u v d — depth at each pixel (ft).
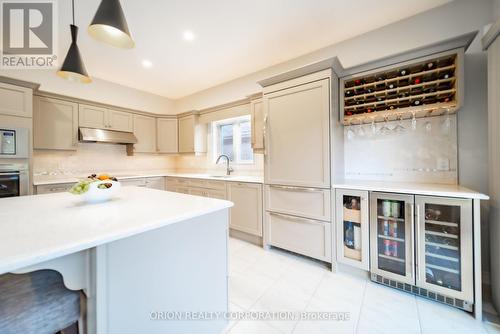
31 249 2.12
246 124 11.91
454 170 6.24
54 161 10.25
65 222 3.03
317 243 6.85
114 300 2.73
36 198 5.04
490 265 5.03
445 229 5.06
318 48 8.58
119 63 9.78
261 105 8.96
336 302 5.16
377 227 5.87
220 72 10.82
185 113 13.16
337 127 7.04
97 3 6.05
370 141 7.57
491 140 4.67
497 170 4.46
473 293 4.60
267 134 7.91
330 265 6.95
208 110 12.31
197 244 3.83
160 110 14.49
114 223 2.97
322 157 6.66
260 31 7.43
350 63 7.92
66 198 5.04
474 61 5.91
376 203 5.82
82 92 10.98
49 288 2.83
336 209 6.47
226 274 4.44
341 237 6.40
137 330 2.99
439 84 5.93
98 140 10.53
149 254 3.12
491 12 5.74
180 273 3.57
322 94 6.61
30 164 7.95
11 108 7.58
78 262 2.55
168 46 8.33
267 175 7.98
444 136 6.38
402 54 5.87
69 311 2.65
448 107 5.62
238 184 9.25
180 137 13.67
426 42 6.56
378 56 7.35
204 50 8.66
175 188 12.48
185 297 3.65
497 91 4.41
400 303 5.09
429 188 5.44
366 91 6.98
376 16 6.76
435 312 4.77
